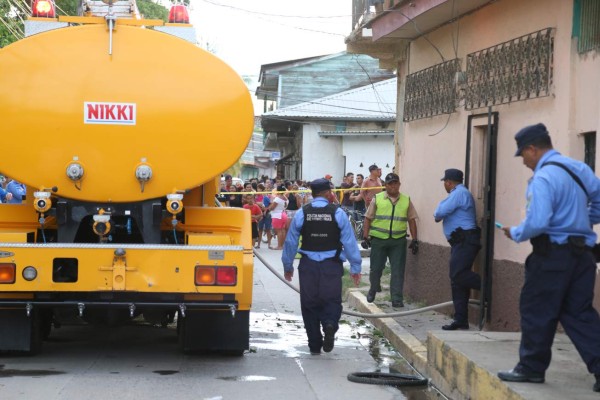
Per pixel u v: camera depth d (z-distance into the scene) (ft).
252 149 220.84
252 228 33.94
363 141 131.85
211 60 28.78
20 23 61.05
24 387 26.14
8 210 29.32
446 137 41.34
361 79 148.15
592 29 28.58
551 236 21.59
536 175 21.59
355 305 47.14
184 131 28.60
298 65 147.84
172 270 27.78
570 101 29.66
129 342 34.83
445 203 35.40
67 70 28.19
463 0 36.19
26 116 28.04
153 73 28.53
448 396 26.94
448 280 40.98
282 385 27.66
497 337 28.86
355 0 53.36
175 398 25.26
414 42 46.91
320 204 33.17
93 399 24.80
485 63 36.55
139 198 28.60
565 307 21.76
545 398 20.67
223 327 31.07
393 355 34.06
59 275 27.68
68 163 28.19
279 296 51.21
